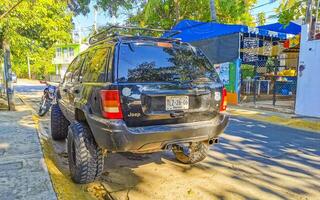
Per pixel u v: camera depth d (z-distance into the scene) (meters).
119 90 3.20
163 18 20.22
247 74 13.24
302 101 9.43
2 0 10.35
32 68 46.56
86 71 4.20
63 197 3.27
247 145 5.87
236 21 18.52
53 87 9.57
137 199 3.49
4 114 9.16
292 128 7.65
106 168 4.56
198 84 3.69
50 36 13.58
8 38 10.58
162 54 3.73
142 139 3.26
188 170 4.45
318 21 11.20
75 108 4.16
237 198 3.48
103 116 3.25
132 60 3.46
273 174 4.26
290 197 3.51
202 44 14.47
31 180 3.64
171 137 3.44
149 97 3.32
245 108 11.34
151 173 4.34
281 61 15.13
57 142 6.23
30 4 11.98
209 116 3.77
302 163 4.75
